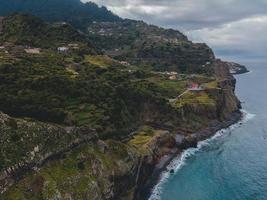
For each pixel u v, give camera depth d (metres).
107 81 187.38
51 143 98.94
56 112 130.25
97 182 102.38
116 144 120.69
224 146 182.12
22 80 142.12
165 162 153.38
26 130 96.50
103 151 113.50
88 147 109.25
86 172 101.50
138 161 127.50
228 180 138.00
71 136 105.81
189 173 144.75
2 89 134.38
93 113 143.50
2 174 83.69
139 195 123.44
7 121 95.50
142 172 130.38
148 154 140.38
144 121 186.88
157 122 190.25
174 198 123.19
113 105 157.12
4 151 88.31
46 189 88.44
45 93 140.25
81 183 97.38
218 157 164.50
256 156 165.62
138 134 164.62
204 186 132.62
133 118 178.62
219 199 122.75
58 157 99.06
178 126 196.38
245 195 125.44
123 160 117.12
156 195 125.31
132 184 118.88
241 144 185.38
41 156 94.12
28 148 92.88
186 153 170.12
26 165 89.31
